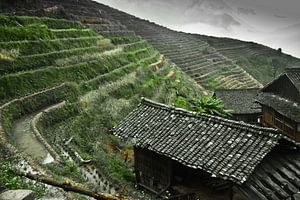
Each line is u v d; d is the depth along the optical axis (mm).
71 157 15211
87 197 10305
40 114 18922
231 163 10891
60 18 41688
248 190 10617
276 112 30406
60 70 26297
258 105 37469
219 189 13047
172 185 13688
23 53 25938
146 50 50094
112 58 34875
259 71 84562
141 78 34188
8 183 8453
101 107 23609
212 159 11352
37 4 42406
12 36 27062
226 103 37688
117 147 19375
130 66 35906
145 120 14789
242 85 62750
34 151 14250
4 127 15961
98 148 17672
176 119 14078
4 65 22594
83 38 36438
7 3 37125
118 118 22953
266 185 10938
